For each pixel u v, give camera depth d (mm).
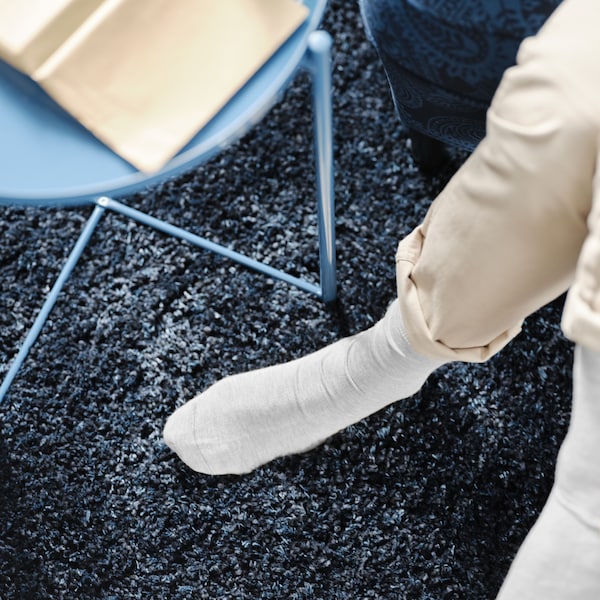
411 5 704
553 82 550
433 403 1066
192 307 1107
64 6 627
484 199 590
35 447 1069
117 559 1038
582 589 594
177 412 1036
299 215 1131
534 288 632
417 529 1032
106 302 1110
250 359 1087
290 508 1045
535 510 1033
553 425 1059
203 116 634
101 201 1102
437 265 647
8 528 1047
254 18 646
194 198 1136
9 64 650
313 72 651
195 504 1051
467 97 782
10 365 1092
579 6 572
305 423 927
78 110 633
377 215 1126
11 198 641
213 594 1027
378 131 1150
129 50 637
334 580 1025
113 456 1067
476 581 1017
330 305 1102
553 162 550
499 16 673
